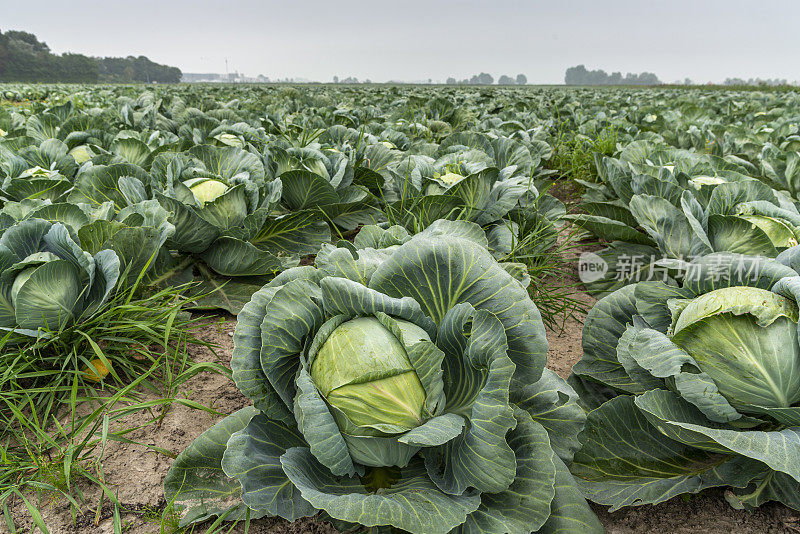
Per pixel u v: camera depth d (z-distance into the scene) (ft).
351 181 21.49
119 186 15.70
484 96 80.53
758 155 25.99
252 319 8.37
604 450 9.36
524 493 7.77
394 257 8.55
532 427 8.34
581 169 31.55
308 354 8.03
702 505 9.21
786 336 8.61
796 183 20.52
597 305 11.73
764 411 8.57
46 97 86.74
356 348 7.72
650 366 9.23
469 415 7.79
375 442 7.78
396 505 7.07
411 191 18.43
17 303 10.94
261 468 8.09
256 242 18.66
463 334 7.95
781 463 7.41
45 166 20.24
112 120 36.27
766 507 9.08
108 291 11.66
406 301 8.15
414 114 44.83
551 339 15.19
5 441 10.51
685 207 13.37
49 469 9.55
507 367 7.35
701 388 8.75
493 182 18.08
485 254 8.57
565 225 20.88
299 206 19.84
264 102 65.82
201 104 56.59
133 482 9.77
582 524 7.74
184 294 15.80
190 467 8.95
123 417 11.40
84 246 12.97
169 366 12.96
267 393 8.27
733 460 9.02
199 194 16.61
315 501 6.88
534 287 16.21
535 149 28.22
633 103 73.20
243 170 18.66
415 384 7.71
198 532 8.69
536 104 69.82
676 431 8.79
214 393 12.37
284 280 8.77
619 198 22.07
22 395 11.28
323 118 45.29
